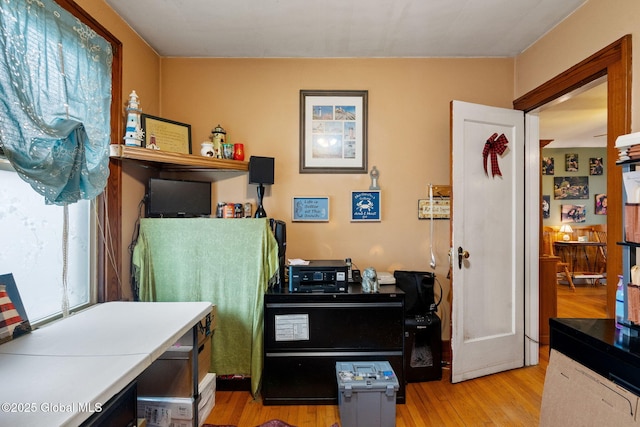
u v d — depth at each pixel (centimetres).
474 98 260
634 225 132
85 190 154
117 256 202
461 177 230
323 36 229
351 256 260
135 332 134
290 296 204
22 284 146
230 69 259
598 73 181
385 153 260
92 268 187
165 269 216
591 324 142
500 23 212
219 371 218
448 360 260
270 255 218
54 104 138
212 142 248
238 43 238
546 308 301
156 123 225
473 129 235
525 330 256
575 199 577
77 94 153
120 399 103
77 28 155
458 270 228
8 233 139
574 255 556
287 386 204
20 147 118
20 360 109
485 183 239
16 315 130
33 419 79
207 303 177
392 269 260
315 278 210
